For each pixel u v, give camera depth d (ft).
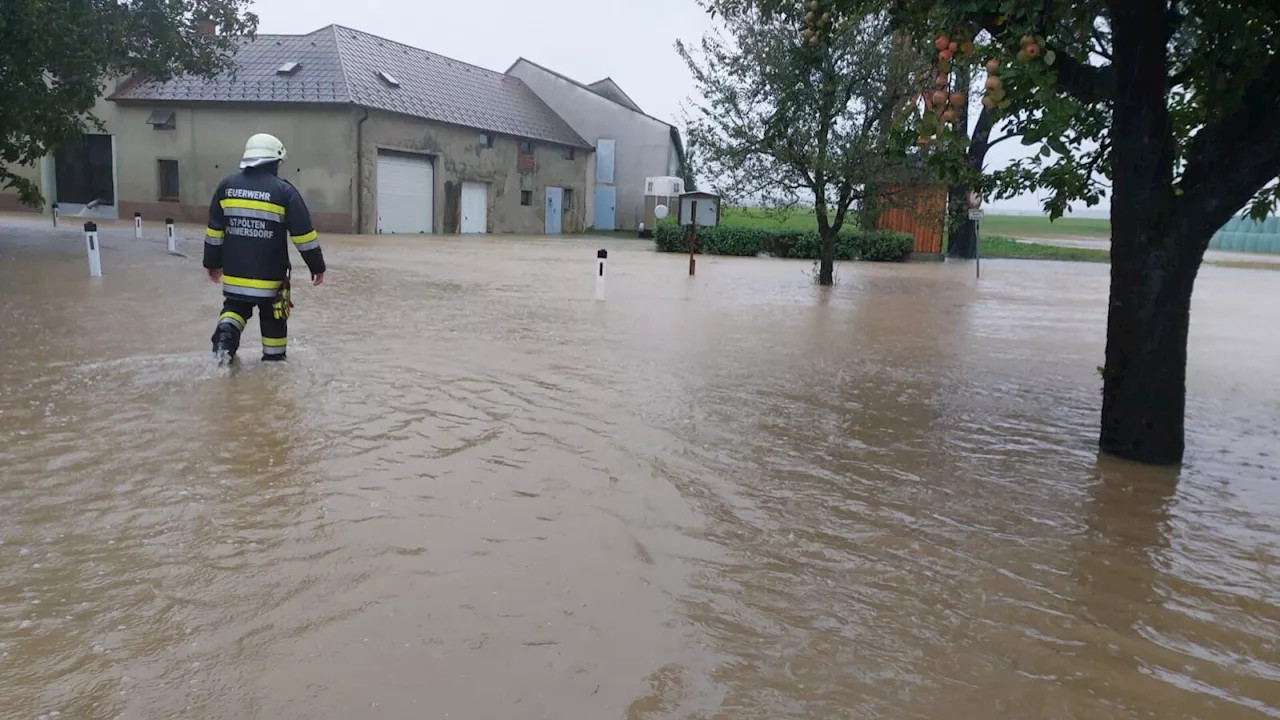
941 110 15.83
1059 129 17.65
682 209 65.00
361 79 104.73
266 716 8.59
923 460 18.88
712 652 10.23
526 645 10.11
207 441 17.34
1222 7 18.44
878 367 30.14
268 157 24.40
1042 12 15.62
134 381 22.21
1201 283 79.77
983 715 9.30
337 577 11.59
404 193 109.40
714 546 13.37
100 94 56.44
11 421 18.34
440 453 17.15
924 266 96.02
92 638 9.91
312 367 24.66
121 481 14.96
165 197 107.04
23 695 8.79
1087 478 18.11
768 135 31.58
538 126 135.95
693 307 44.70
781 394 24.73
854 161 57.52
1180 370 19.16
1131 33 17.75
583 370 26.25
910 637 10.91
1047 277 82.38
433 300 41.93
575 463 16.97
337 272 54.39
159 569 11.68
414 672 9.44
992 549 13.96
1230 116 17.65
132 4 59.06
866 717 9.13
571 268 66.54
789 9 25.45
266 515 13.64
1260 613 12.08
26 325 29.76
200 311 33.83
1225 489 17.78
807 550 13.47
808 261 97.91
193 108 103.09
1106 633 11.29
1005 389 27.40
